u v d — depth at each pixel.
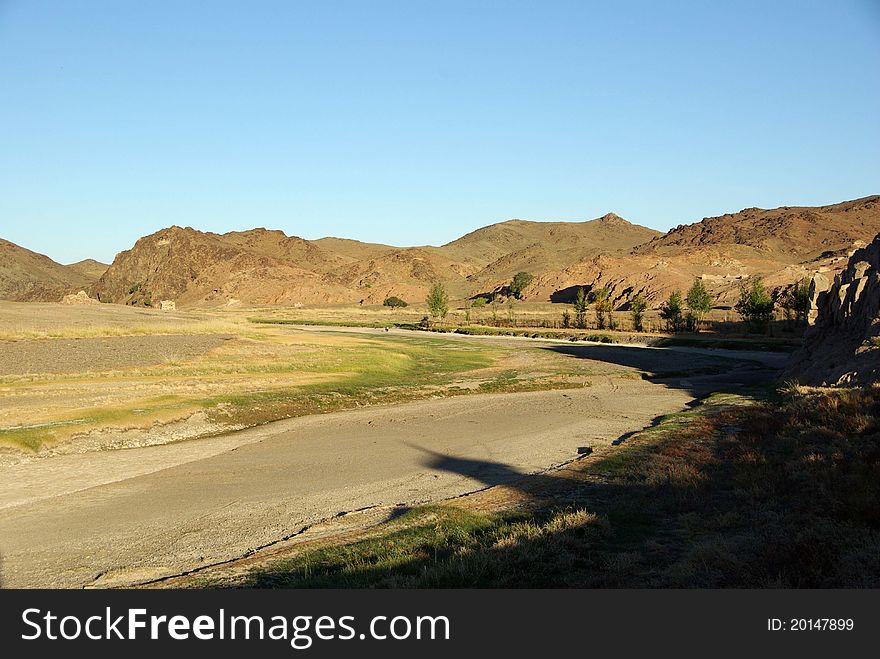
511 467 20.48
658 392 41.47
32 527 14.67
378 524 14.47
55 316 69.00
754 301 90.62
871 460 14.20
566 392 41.59
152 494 17.50
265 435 26.08
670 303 104.06
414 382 43.66
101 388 31.88
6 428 22.98
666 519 12.77
